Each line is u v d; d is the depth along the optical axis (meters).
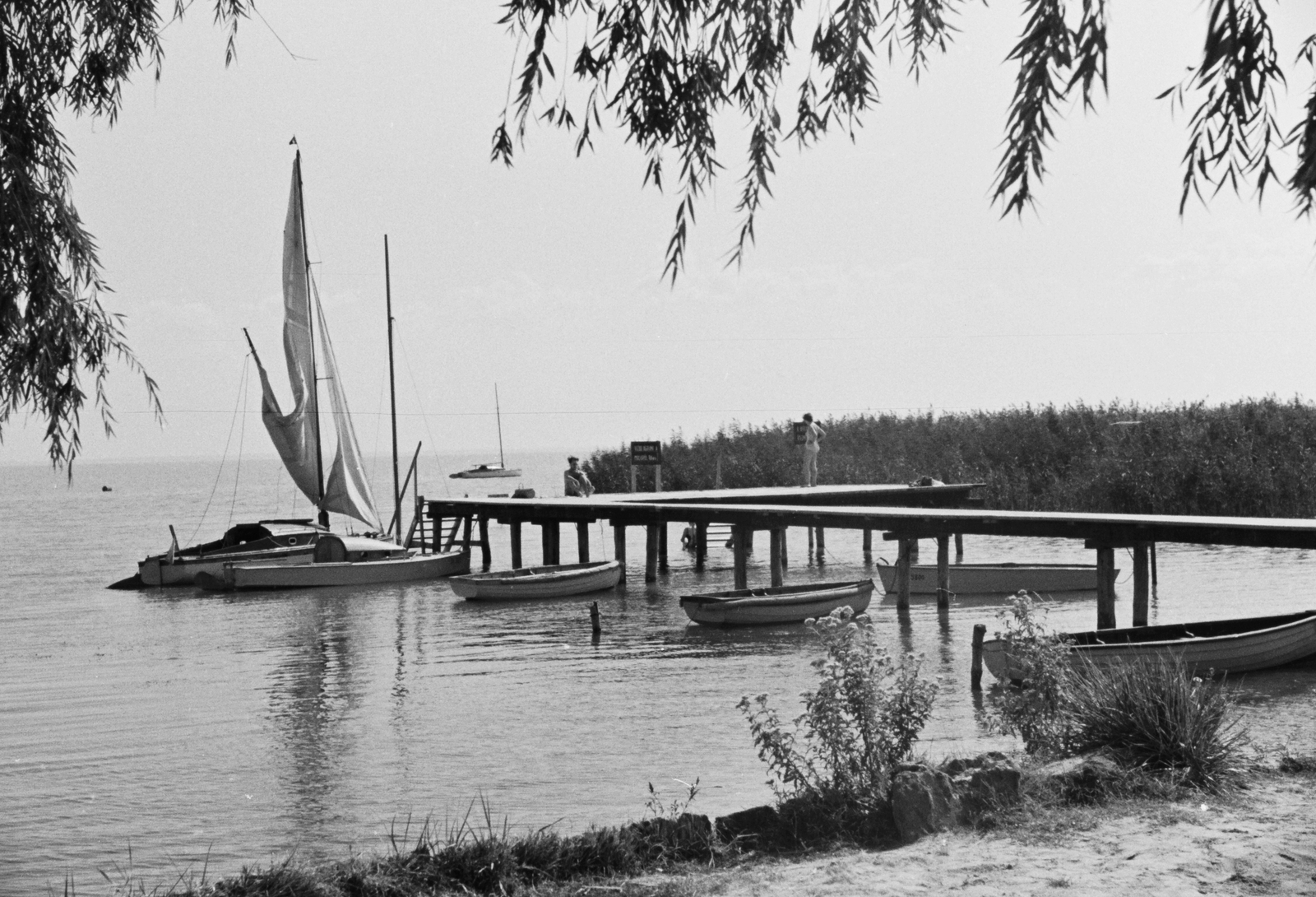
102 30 8.12
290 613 29.75
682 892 7.50
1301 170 3.71
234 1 7.72
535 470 178.50
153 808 12.77
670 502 36.66
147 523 80.56
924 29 5.26
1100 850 7.83
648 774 13.62
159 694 19.55
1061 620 25.20
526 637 24.80
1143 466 42.47
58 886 10.23
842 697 9.59
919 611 26.91
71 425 7.57
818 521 28.36
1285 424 43.62
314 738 16.05
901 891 7.21
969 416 53.22
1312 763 10.22
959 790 8.92
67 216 7.49
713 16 5.55
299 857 10.86
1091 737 10.48
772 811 8.96
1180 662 11.58
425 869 8.00
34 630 27.59
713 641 23.62
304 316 40.12
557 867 8.12
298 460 40.00
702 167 5.55
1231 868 7.31
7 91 7.71
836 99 5.53
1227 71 3.74
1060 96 3.91
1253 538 20.94
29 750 15.58
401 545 39.59
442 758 14.73
